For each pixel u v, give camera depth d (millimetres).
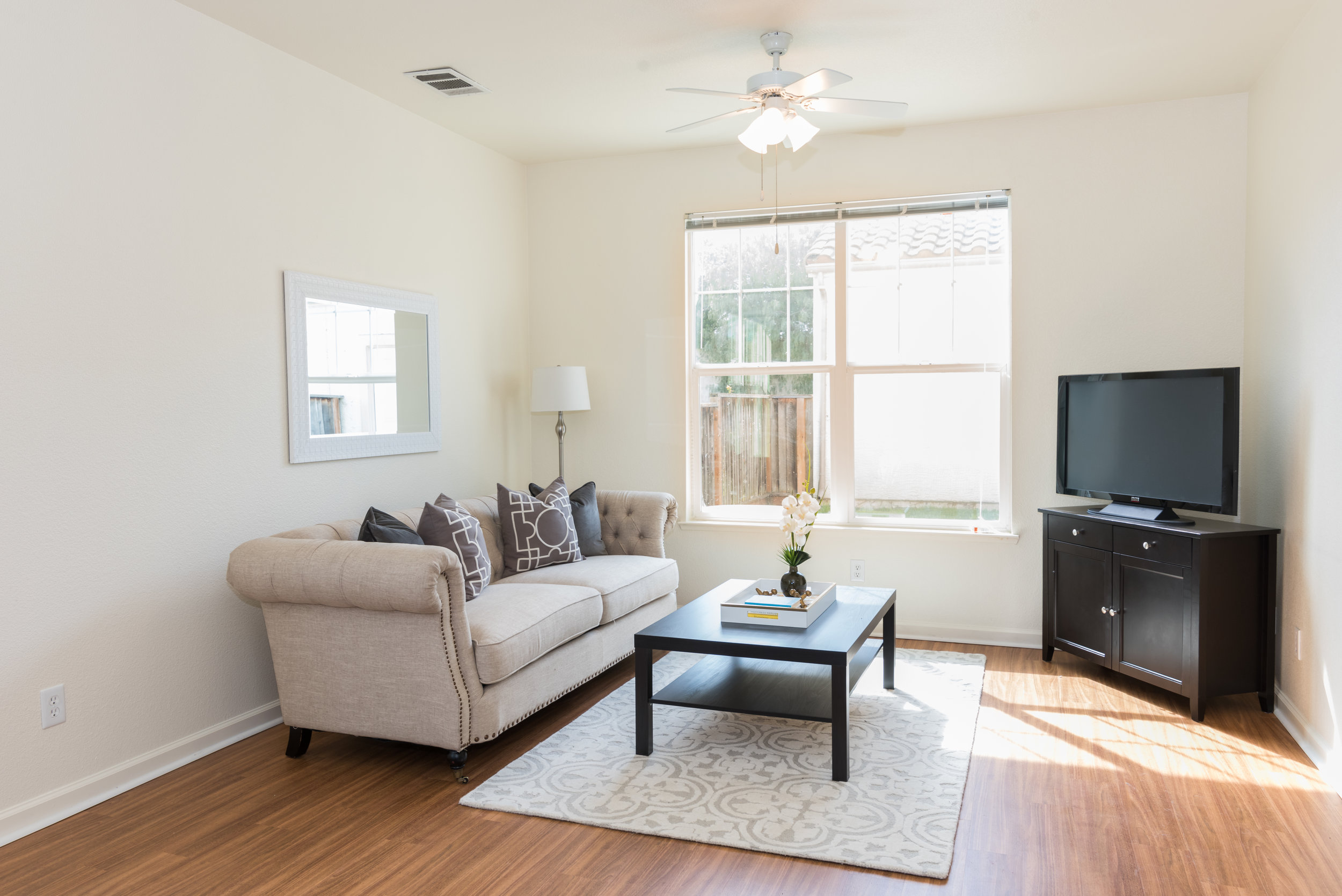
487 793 2846
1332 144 2975
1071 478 4312
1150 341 4332
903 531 4738
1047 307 4484
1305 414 3260
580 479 5387
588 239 5301
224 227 3332
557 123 4574
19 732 2654
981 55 3689
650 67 3803
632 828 2594
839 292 4863
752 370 5059
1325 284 3039
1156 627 3662
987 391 4656
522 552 4117
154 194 3055
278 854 2488
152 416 3062
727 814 2672
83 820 2727
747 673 3461
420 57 3672
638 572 4164
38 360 2697
